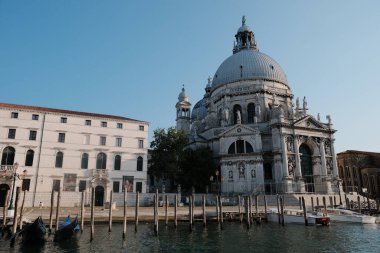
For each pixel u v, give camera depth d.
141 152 57.97
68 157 52.59
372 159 94.06
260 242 28.45
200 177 65.75
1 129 49.44
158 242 28.09
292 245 27.20
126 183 52.94
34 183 49.62
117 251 24.59
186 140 65.12
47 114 52.66
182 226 38.09
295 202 56.41
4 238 28.89
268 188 65.56
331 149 70.81
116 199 53.97
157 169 62.44
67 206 50.28
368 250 25.41
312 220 39.69
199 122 87.75
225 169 66.69
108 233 31.89
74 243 27.20
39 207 46.06
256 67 81.00
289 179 62.44
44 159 51.00
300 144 67.81
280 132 65.81
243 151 67.62
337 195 62.28
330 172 69.56
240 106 78.38
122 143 56.78
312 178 68.31
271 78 80.12
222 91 79.62
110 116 59.31
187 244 27.36
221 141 69.12
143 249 25.30
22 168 49.34
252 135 67.19
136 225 33.00
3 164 48.91
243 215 44.28
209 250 25.17
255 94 77.38
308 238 30.59
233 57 85.88
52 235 28.39
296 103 74.69
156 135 64.12
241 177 65.25
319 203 59.06
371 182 88.81
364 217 41.84
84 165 53.53
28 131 51.00
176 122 111.75
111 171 54.97
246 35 94.88
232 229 36.28
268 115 75.06
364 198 66.75
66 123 53.69
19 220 31.50
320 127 70.31
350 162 91.94
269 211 45.47
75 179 52.25
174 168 61.16
